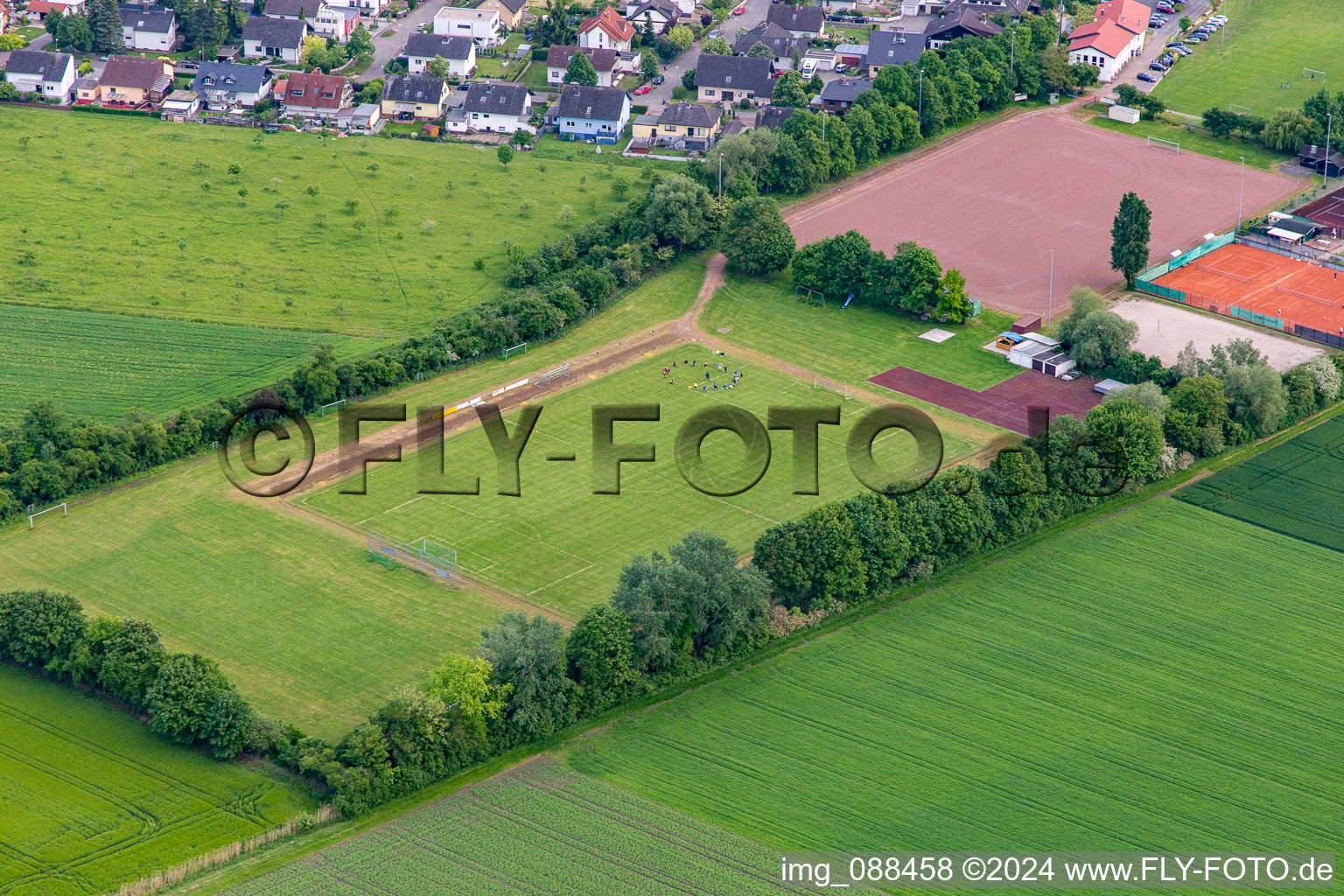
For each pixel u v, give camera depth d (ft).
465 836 562.66
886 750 611.47
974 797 588.91
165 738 602.03
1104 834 573.74
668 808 579.48
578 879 543.39
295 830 562.25
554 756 605.31
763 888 542.57
